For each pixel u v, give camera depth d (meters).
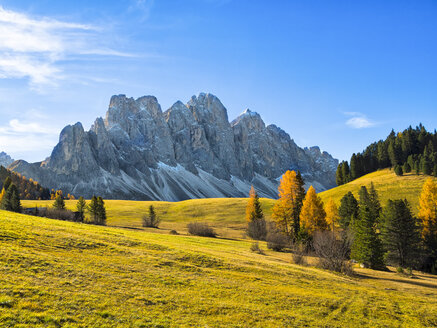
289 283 25.80
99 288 16.86
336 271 37.94
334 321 18.75
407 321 20.97
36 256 19.36
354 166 176.25
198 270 24.73
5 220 27.84
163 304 16.66
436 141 150.12
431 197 69.50
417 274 49.75
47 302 13.91
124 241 30.02
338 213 91.38
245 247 57.78
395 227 64.56
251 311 17.84
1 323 11.48
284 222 74.38
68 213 86.38
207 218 115.56
